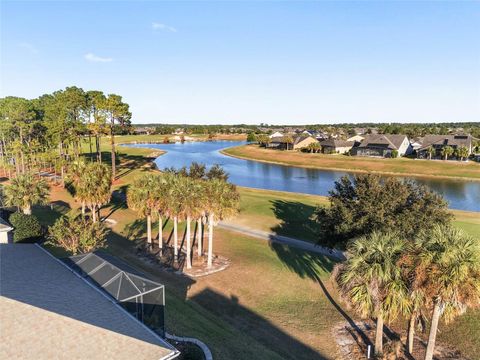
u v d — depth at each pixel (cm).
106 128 7075
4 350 1220
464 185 8325
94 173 4125
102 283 1936
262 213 4912
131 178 7425
